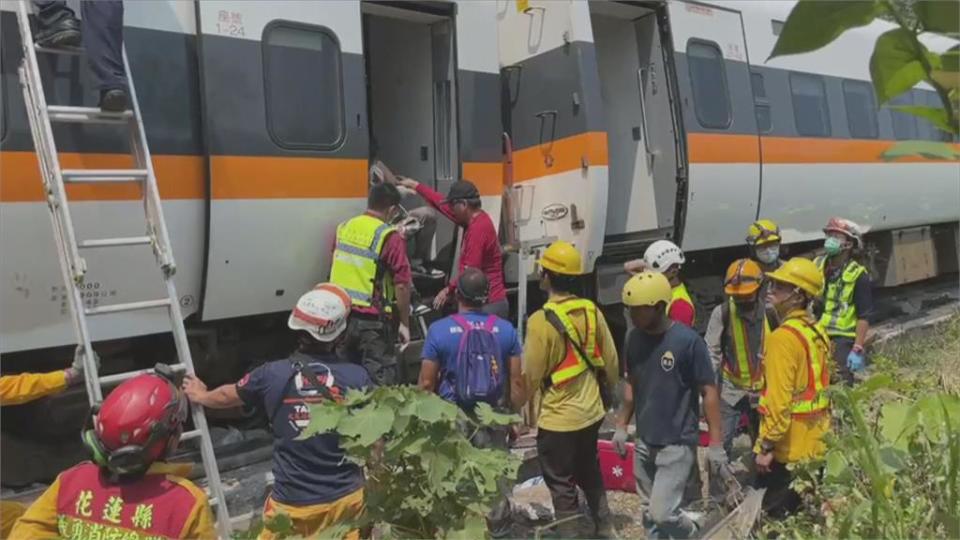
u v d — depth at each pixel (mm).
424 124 6113
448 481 1774
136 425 2172
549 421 4297
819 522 2477
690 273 8297
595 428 4367
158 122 4461
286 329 5570
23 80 3891
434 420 1789
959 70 742
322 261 5145
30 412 4539
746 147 7832
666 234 7250
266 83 4836
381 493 1857
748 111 7930
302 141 4996
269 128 4836
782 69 8516
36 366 4480
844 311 5809
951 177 11578
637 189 7438
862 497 2059
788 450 3660
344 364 3195
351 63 5250
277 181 4863
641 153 7391
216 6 4652
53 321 4176
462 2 5883
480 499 1810
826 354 3771
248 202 4746
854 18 708
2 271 3977
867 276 5805
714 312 5086
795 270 3803
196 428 3523
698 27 7445
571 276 4367
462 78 5855
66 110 3879
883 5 705
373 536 1900
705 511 3877
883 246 10969
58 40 3906
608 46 7555
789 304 3828
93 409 2320
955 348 7426
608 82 7594
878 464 1933
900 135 10359
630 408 4340
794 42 712
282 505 3062
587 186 6199
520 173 6750
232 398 3275
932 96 8141
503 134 6508
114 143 4273
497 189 6117
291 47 4965
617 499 5031
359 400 1877
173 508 2230
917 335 8383
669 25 7113
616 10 7090
